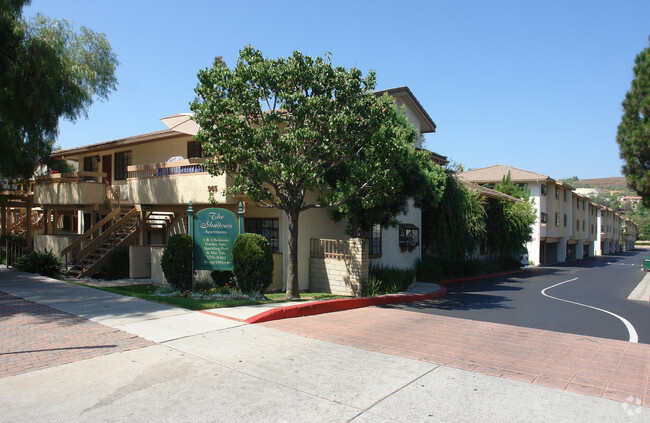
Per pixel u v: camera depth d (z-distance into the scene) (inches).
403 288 649.0
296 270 494.9
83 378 221.9
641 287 826.2
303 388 216.8
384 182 481.7
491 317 448.5
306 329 343.6
